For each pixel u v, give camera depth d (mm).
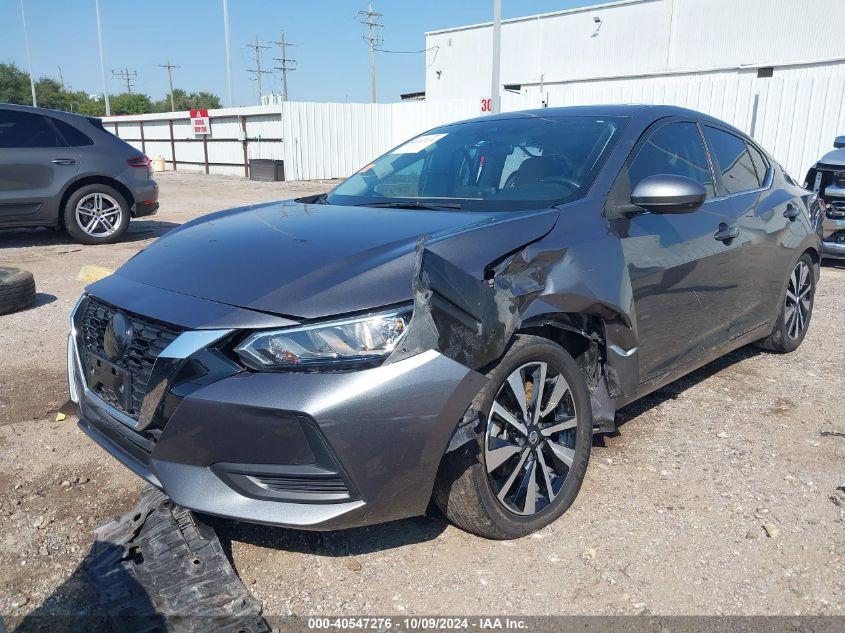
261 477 2342
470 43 36938
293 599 2486
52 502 3094
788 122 12953
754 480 3309
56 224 9281
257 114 25750
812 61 23641
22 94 73312
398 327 2334
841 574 2643
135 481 3277
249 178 25750
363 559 2701
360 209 3369
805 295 5168
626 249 3166
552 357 2840
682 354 3699
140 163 9750
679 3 29578
